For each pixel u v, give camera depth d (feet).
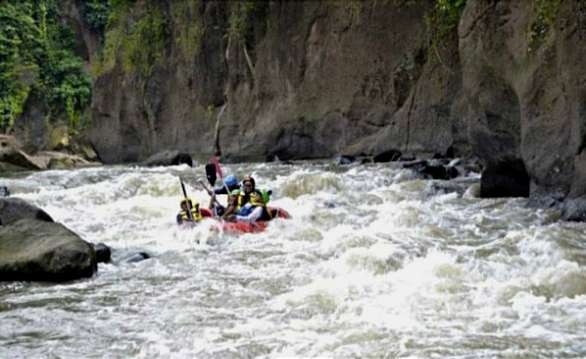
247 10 168.35
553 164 70.59
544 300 40.11
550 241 53.06
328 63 148.46
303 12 154.20
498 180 81.92
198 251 59.00
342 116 145.69
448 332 35.37
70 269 50.26
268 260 54.03
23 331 38.27
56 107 255.29
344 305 40.52
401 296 41.73
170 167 146.51
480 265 47.88
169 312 41.01
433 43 123.95
